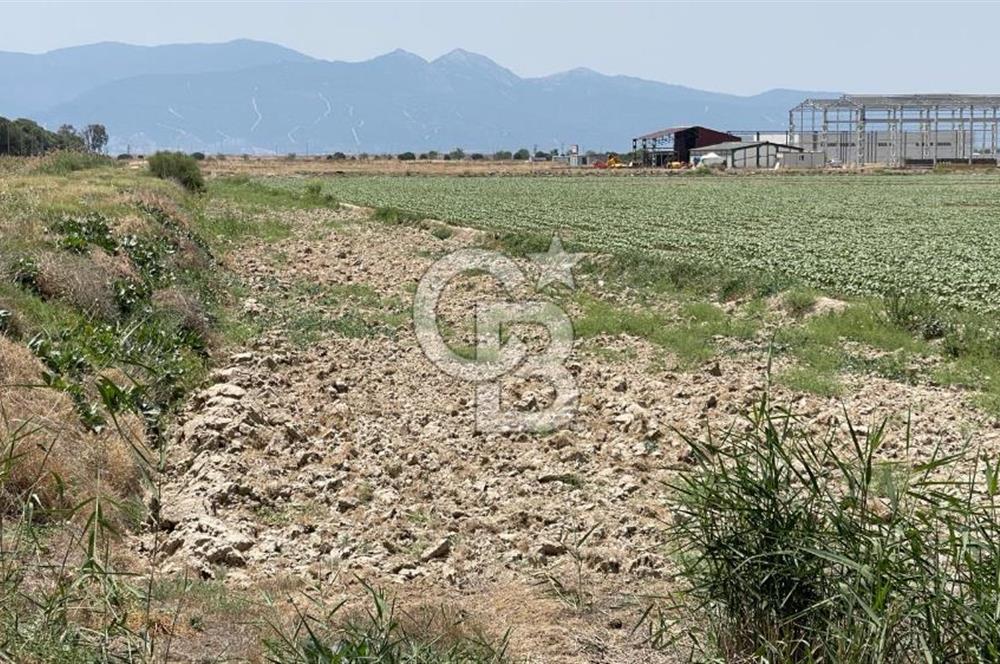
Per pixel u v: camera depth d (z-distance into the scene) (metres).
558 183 83.81
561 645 6.93
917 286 23.08
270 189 58.09
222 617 7.19
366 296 24.17
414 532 9.26
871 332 18.53
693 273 24.98
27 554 7.42
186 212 33.53
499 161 159.62
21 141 86.25
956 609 5.42
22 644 5.78
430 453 11.87
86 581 6.63
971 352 17.14
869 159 129.62
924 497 6.06
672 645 6.87
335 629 6.73
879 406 14.05
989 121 128.62
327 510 9.98
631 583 8.09
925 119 126.56
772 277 23.67
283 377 15.34
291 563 8.58
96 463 9.37
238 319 19.73
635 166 138.12
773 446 6.35
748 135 141.38
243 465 10.80
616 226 40.88
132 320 13.85
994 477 6.07
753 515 6.15
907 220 44.62
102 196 26.58
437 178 95.81
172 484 10.42
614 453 11.64
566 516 9.71
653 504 9.81
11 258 14.96
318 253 32.06
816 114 144.75
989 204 55.53
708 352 17.59
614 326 19.97
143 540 8.92
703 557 6.35
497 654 6.62
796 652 6.01
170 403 13.03
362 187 71.75
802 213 48.81
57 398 10.15
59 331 13.00
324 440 12.36
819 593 5.93
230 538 8.81
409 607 7.44
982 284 23.33
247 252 30.98
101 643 6.03
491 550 8.91
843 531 5.82
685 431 12.50
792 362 16.91
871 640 5.47
